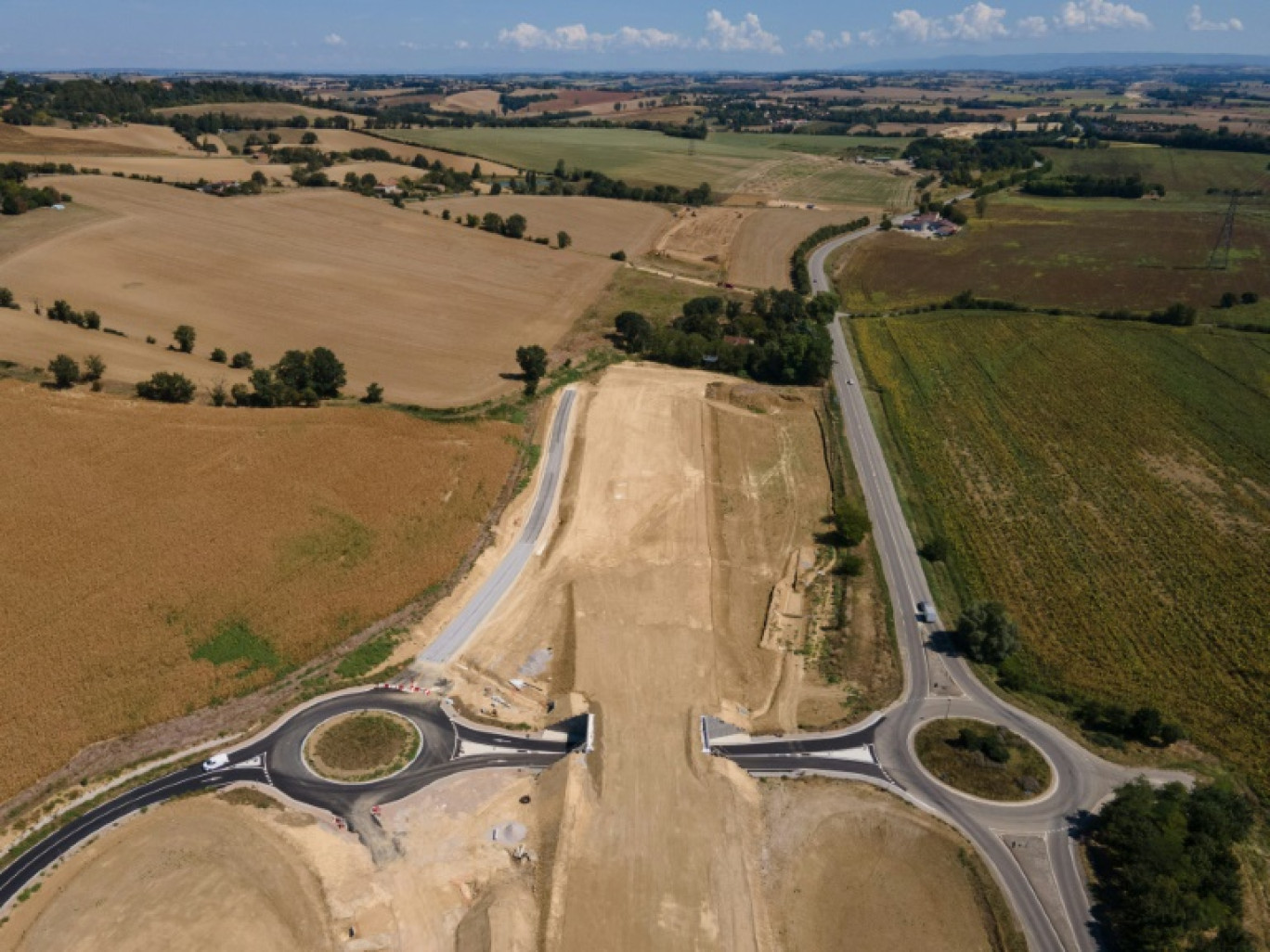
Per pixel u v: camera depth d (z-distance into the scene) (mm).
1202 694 78562
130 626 80000
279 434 110188
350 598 87562
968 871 62781
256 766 70125
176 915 58031
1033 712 77312
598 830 65250
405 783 69500
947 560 98625
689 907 59844
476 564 95812
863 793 69125
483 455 114375
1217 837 62062
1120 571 95938
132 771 68688
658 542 102688
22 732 69688
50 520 90250
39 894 59281
